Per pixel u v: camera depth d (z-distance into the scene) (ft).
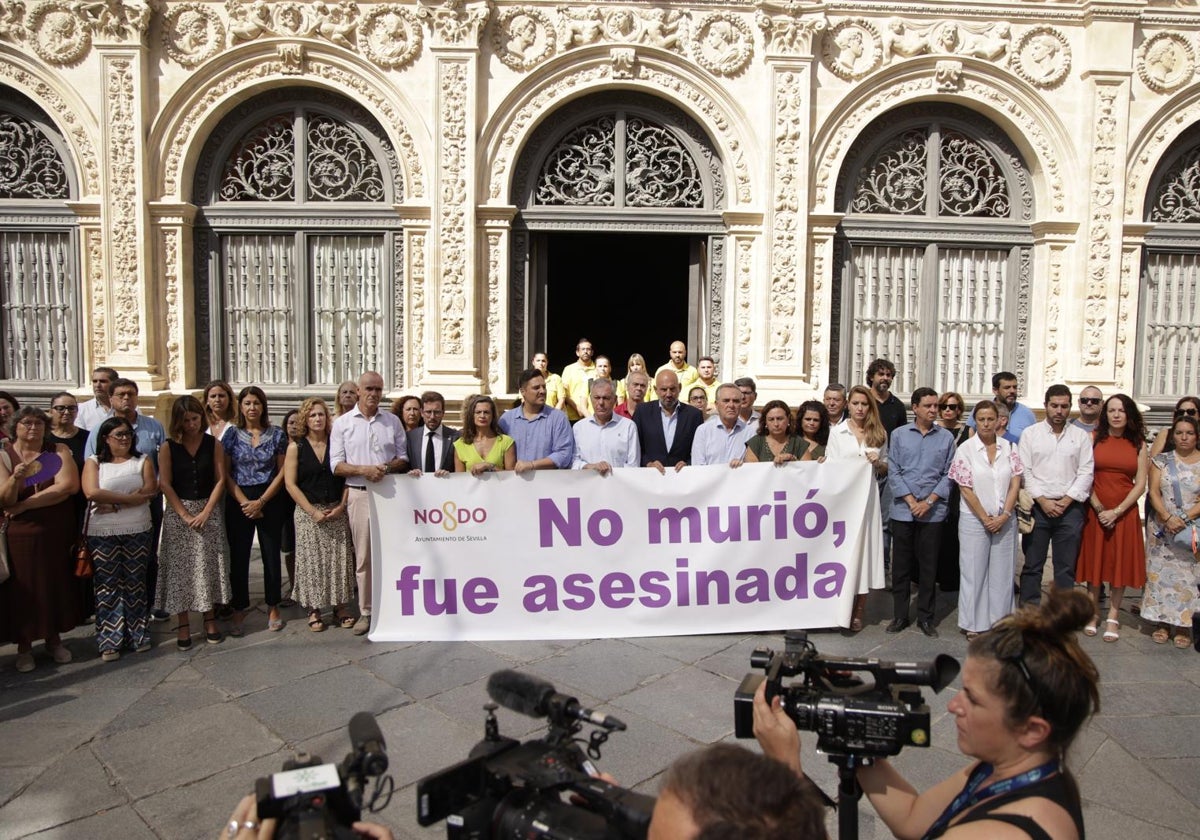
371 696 16.55
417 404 21.95
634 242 54.60
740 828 4.13
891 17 28.96
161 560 18.98
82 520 19.85
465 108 28.17
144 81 27.81
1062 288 30.25
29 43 27.66
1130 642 20.25
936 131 30.27
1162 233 30.60
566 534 19.45
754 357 29.78
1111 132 29.37
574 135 29.89
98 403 23.66
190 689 16.90
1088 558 20.58
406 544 19.38
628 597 19.57
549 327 56.75
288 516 21.09
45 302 29.55
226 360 30.07
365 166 29.60
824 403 22.66
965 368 31.32
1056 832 5.41
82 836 12.02
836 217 29.35
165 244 28.73
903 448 20.43
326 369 30.40
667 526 19.54
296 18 28.07
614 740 14.75
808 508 19.76
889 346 31.17
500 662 18.21
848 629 20.52
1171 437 20.45
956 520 21.29
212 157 29.30
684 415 22.24
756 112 29.01
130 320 28.53
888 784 7.08
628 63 28.50
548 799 5.86
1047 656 5.66
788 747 6.40
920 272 30.96
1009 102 29.60
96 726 15.30
